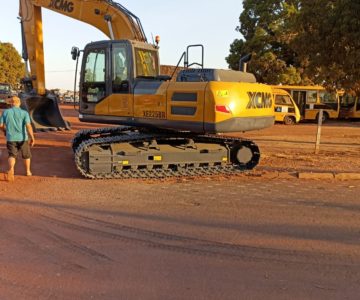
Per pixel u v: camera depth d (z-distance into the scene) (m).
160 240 5.58
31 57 16.00
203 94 8.94
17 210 6.86
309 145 17.06
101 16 12.34
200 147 10.38
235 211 6.97
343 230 6.07
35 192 8.09
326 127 27.97
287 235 5.83
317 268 4.75
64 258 4.96
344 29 16.62
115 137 9.90
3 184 8.77
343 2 16.80
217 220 6.46
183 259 4.97
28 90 16.89
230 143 10.66
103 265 4.77
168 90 9.34
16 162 11.38
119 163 9.58
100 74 10.18
